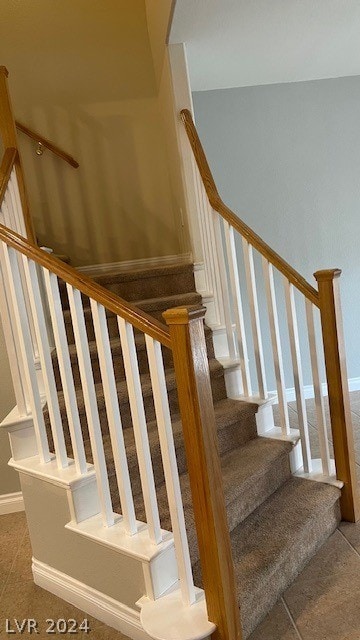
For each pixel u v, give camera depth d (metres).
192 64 3.45
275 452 2.38
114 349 2.61
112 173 3.94
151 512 1.75
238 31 2.99
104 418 2.36
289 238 4.20
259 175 4.12
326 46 3.37
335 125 4.16
